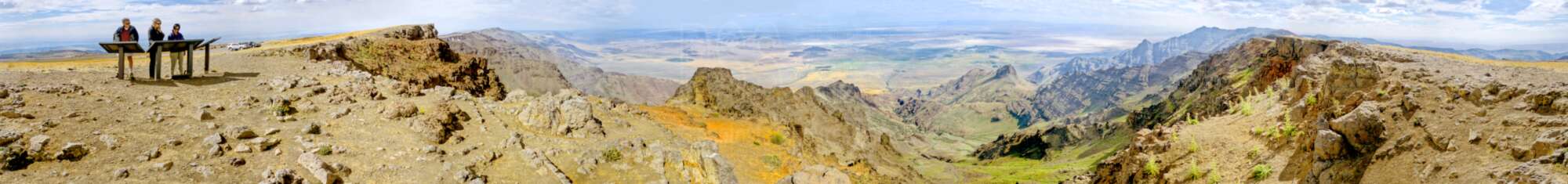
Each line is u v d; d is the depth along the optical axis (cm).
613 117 3488
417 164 1917
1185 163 3225
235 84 2798
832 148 6016
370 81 3219
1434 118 2236
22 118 1762
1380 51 6091
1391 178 2100
